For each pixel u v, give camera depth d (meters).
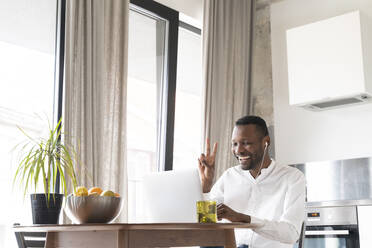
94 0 3.35
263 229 2.13
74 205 1.77
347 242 3.80
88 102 3.21
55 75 3.41
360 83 3.88
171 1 4.30
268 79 4.94
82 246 1.79
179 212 2.18
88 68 3.24
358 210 3.78
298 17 4.87
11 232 3.06
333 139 4.46
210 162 2.43
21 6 3.29
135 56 4.06
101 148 3.25
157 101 4.22
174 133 4.45
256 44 5.07
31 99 3.27
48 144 2.52
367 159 4.01
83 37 3.28
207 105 4.23
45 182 2.30
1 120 3.11
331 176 4.18
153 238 1.67
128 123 3.97
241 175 2.72
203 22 4.37
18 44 3.24
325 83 4.07
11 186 3.08
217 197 2.77
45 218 2.11
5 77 3.16
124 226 1.54
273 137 4.82
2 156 3.08
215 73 4.37
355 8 4.52
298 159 4.64
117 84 3.52
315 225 4.00
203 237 1.76
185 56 4.66
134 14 4.09
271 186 2.61
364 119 4.32
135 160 4.00
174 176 2.21
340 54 4.02
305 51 4.22
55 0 3.47
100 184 3.21
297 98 4.21
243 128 2.59
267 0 5.06
